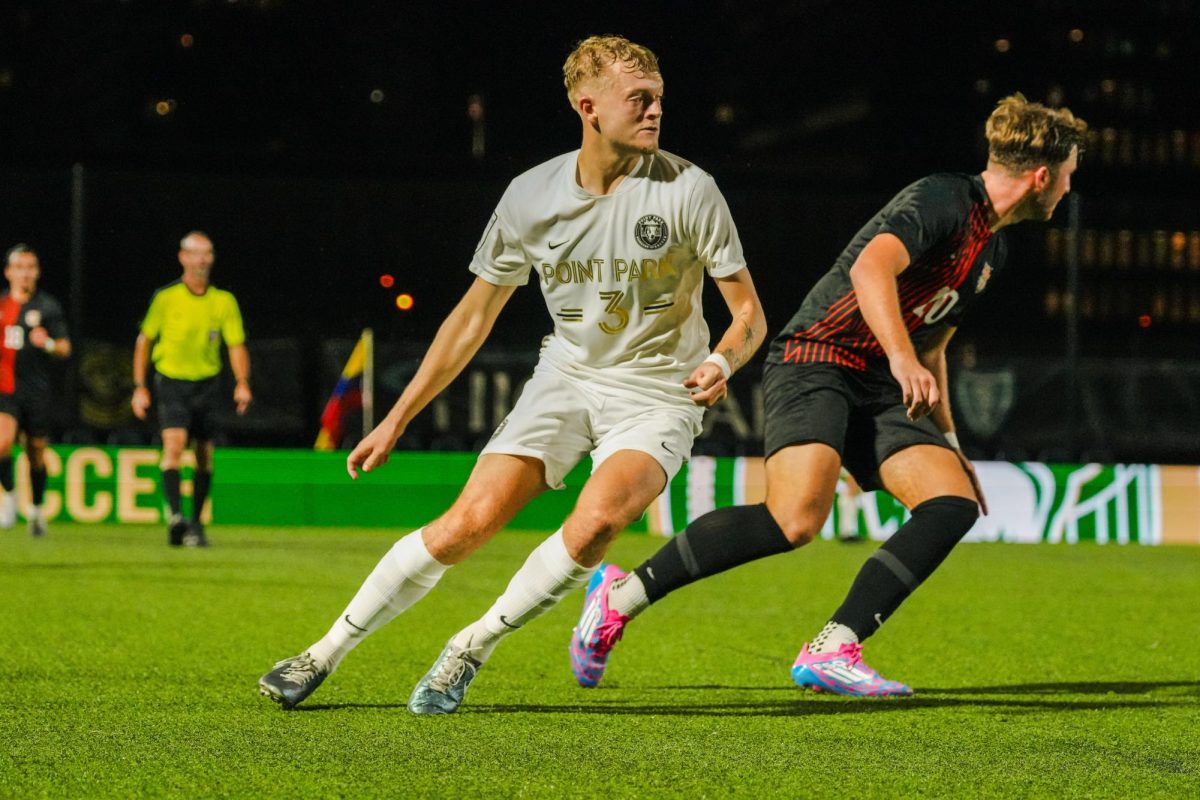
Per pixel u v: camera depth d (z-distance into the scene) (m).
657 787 4.27
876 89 32.97
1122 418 17.89
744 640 7.95
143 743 4.82
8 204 17.09
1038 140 5.79
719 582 11.16
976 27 32.41
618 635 6.10
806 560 13.22
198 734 4.98
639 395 5.32
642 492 5.23
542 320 17.36
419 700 5.42
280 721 5.23
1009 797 4.23
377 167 19.39
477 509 5.29
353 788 4.21
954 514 5.87
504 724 5.24
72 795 4.12
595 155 5.07
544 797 4.13
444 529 5.31
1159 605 10.15
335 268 17.59
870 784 4.36
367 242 17.64
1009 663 7.27
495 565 12.27
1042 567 13.19
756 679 6.52
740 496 16.50
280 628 8.00
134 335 17.14
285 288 17.44
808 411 5.89
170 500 13.20
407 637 7.69
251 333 17.25
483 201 17.88
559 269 5.21
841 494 15.41
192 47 34.03
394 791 4.18
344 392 16.97
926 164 32.72
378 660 6.82
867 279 5.54
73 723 5.17
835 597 10.27
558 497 16.69
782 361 6.05
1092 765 4.68
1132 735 5.22
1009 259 18.14
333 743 4.84
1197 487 17.17
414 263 17.64
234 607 8.91
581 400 5.35
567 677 6.50
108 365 17.00
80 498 16.19
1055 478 17.02
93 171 17.22
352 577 10.89
